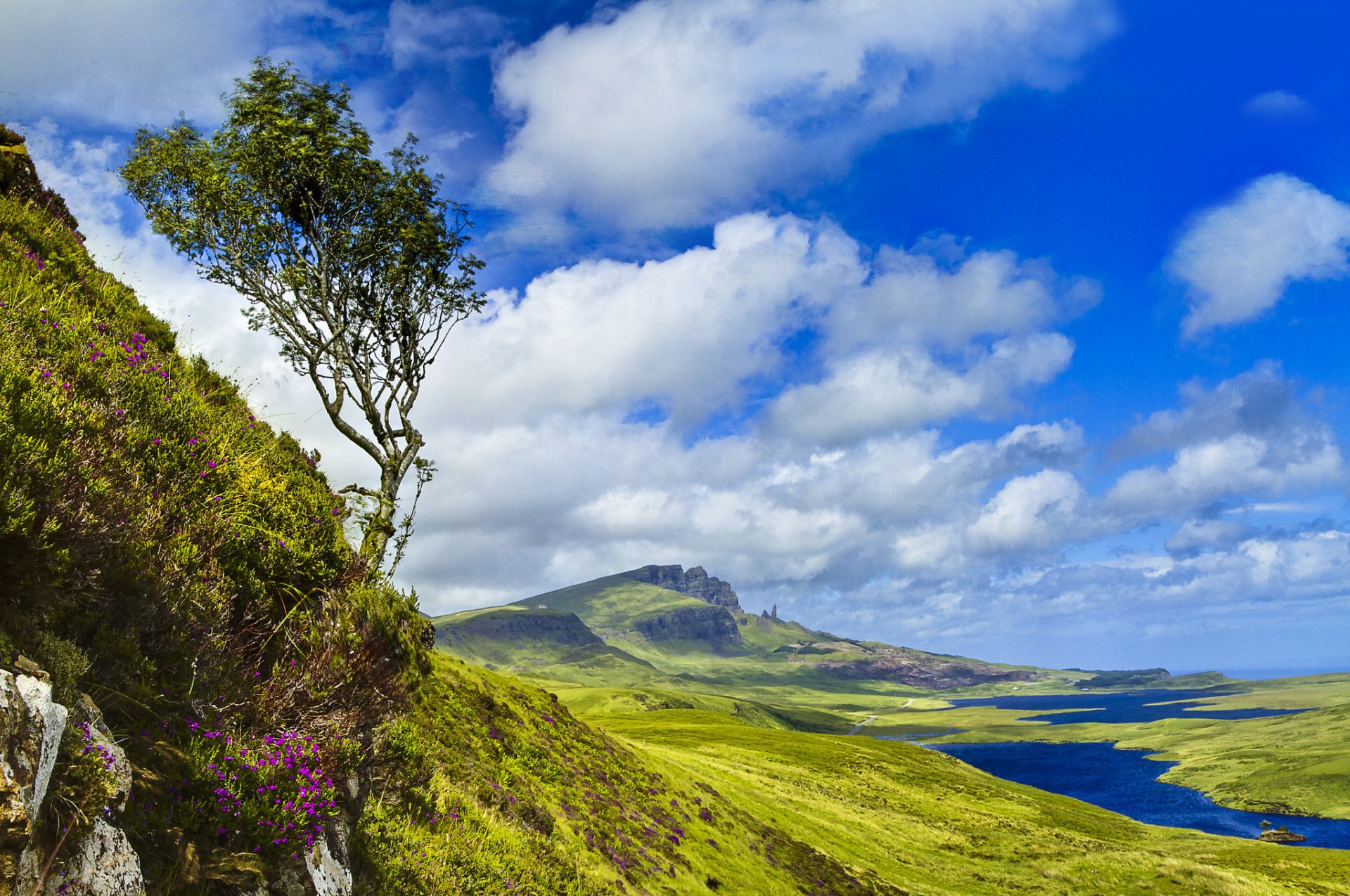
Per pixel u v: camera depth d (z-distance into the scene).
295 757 9.20
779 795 77.81
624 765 48.44
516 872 18.08
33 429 7.92
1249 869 77.00
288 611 11.72
